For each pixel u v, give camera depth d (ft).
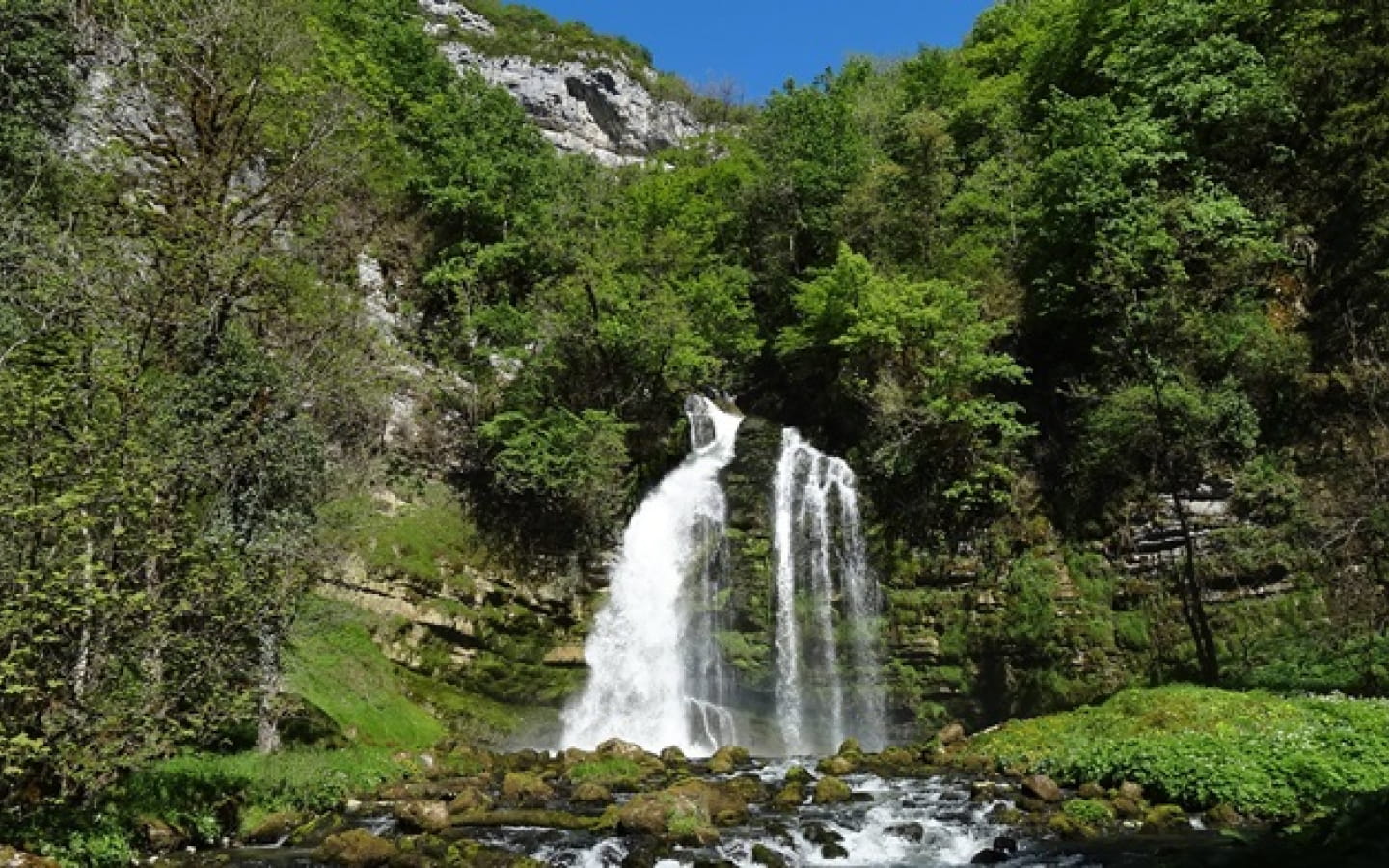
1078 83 122.42
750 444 103.65
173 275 53.47
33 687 33.30
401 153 115.34
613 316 99.96
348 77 101.86
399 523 81.92
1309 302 88.28
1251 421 81.71
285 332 67.56
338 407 75.10
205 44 66.64
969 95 134.21
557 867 38.65
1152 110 98.53
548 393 98.37
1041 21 142.00
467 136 119.44
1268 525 78.89
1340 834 25.67
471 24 268.41
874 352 97.60
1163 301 85.46
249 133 69.21
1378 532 70.85
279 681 54.70
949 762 63.26
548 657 86.33
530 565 89.35
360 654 71.67
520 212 112.78
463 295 102.68
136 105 71.15
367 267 103.81
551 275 110.22
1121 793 48.44
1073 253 95.20
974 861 39.58
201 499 49.67
